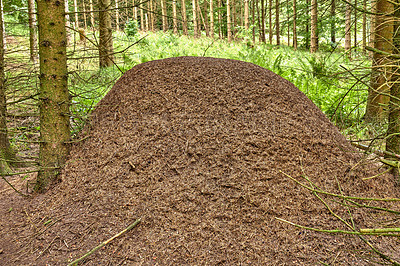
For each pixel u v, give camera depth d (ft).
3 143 10.96
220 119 8.25
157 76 9.53
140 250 6.22
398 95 8.63
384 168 9.06
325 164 7.95
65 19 8.51
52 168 8.54
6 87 11.03
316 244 6.30
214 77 9.18
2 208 8.01
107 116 9.33
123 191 7.40
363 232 4.21
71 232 6.84
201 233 6.39
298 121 8.55
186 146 7.83
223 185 7.09
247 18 48.80
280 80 9.68
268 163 7.47
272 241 6.31
